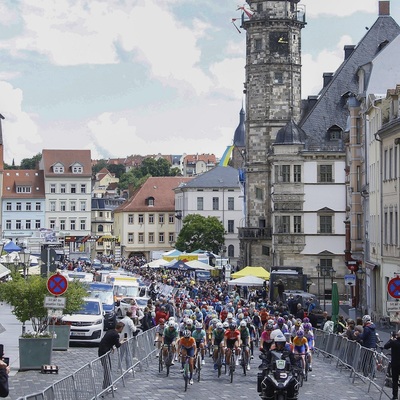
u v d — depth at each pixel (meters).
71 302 45.66
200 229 165.62
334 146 113.38
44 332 42.72
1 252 84.50
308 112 120.62
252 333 49.97
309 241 113.50
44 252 43.94
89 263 150.00
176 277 123.25
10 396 31.70
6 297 43.59
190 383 37.44
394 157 69.31
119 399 32.53
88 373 29.34
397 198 68.19
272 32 122.06
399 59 87.00
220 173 195.12
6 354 46.06
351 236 89.06
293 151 113.19
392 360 32.66
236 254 188.12
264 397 29.22
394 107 69.69
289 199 113.50
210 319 51.69
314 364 47.69
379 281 76.06
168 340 40.94
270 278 87.75
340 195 113.38
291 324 47.78
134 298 70.69
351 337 44.09
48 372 39.19
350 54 122.62
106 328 58.72
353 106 88.88
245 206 129.12
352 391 36.12
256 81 122.88
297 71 122.88
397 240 68.69
